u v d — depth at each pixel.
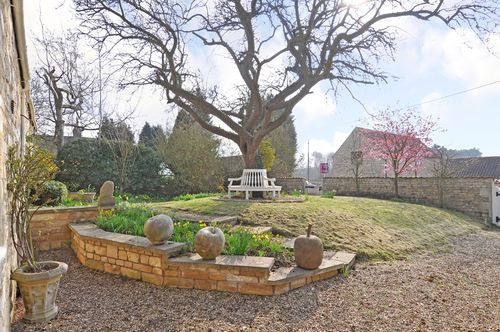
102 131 15.72
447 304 3.67
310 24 9.41
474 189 11.98
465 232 9.19
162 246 4.12
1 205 2.31
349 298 3.77
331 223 6.69
